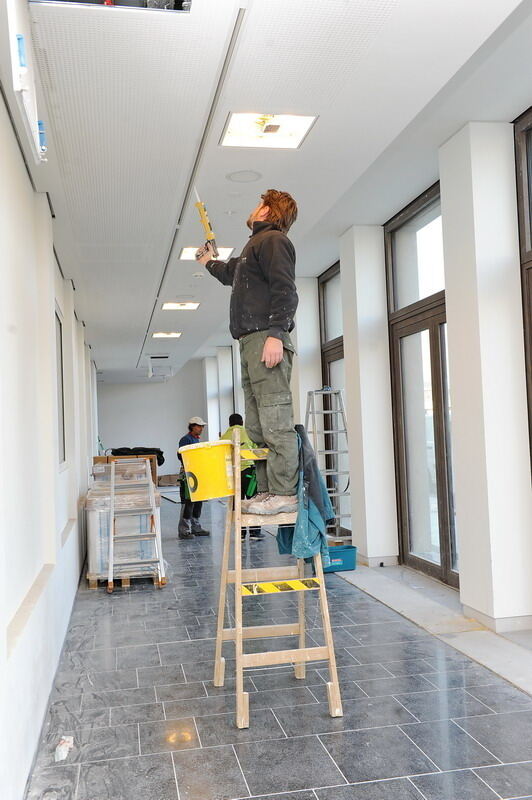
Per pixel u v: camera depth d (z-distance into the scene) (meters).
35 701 2.82
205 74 2.96
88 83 2.96
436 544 5.75
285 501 3.12
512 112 4.16
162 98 3.14
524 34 3.27
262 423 3.08
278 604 5.16
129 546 6.15
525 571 4.22
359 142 3.79
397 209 5.97
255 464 3.34
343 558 6.13
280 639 4.30
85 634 4.55
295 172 4.18
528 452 4.23
